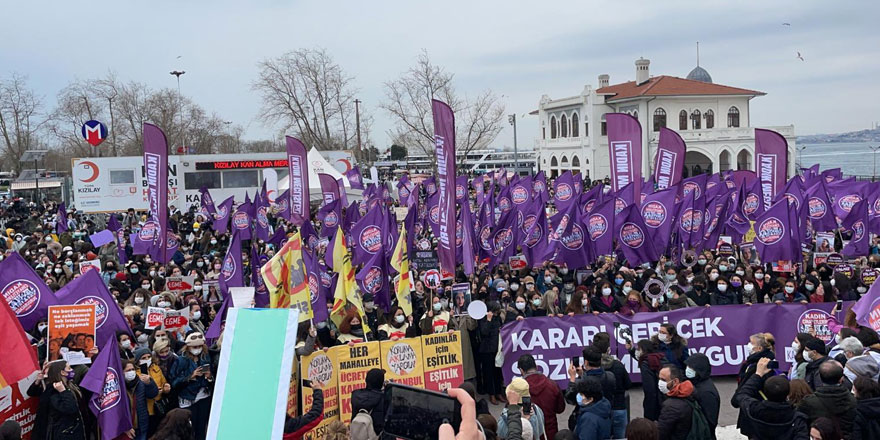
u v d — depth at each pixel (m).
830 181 31.55
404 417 4.67
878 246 21.08
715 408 8.02
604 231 16.53
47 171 90.31
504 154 126.31
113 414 8.34
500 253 18.61
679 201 19.75
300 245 9.95
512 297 15.52
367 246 17.08
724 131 68.38
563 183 29.66
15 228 34.38
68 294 10.33
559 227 16.12
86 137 37.91
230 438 4.41
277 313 4.59
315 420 8.16
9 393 8.09
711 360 12.60
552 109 83.06
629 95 71.88
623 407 9.07
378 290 13.48
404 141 73.44
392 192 53.09
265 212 24.75
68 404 7.99
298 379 9.39
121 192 41.75
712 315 12.59
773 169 20.94
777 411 7.27
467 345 12.20
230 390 4.49
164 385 9.39
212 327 10.55
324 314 11.82
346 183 40.25
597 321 12.39
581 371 8.99
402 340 10.29
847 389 7.42
